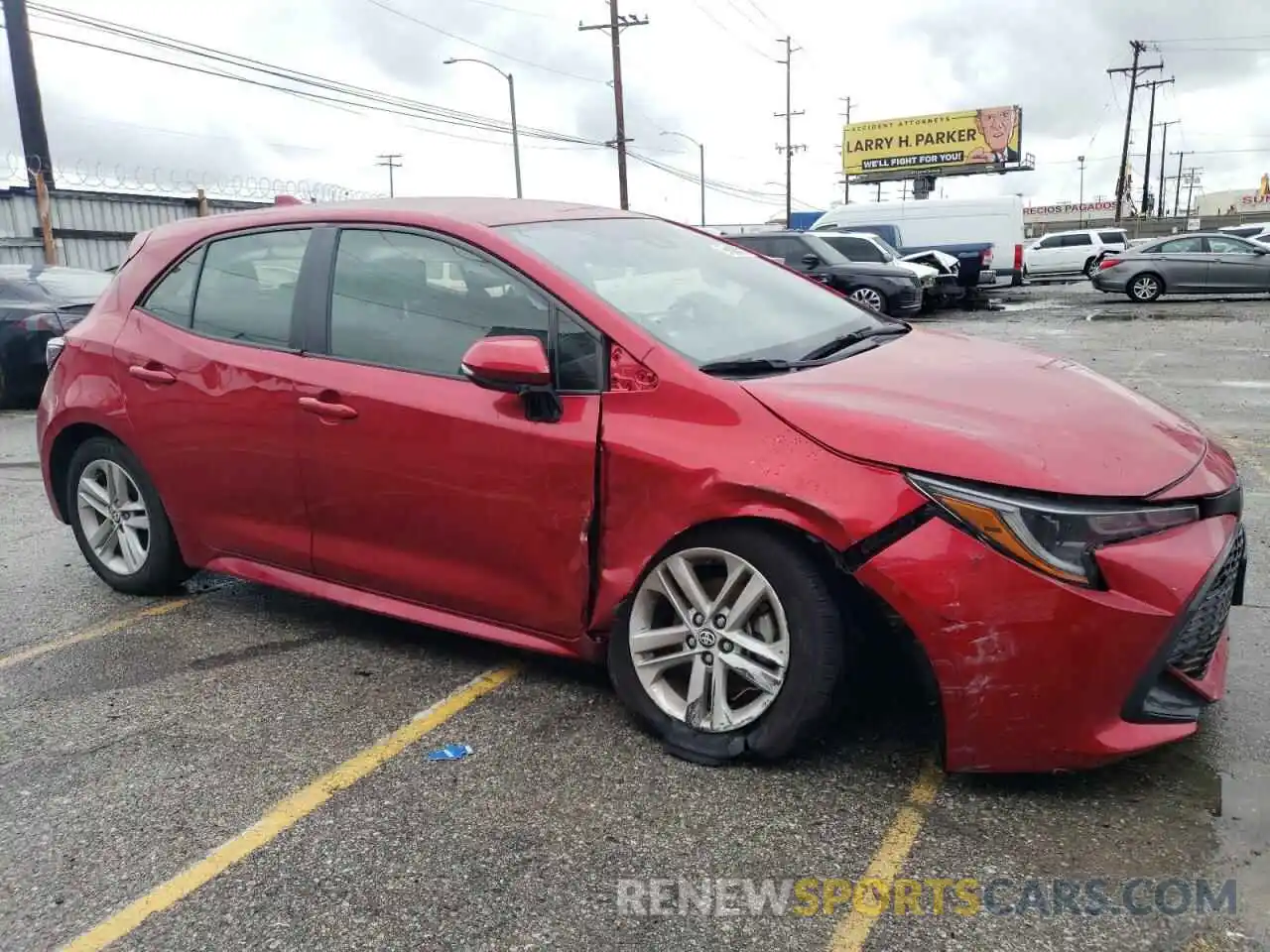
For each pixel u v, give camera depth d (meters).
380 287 3.69
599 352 3.20
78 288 11.24
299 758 3.21
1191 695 2.80
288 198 4.77
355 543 3.75
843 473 2.75
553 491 3.21
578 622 3.29
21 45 18.61
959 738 2.71
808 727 2.88
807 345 3.51
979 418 2.84
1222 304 20.25
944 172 64.38
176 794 3.03
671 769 3.04
